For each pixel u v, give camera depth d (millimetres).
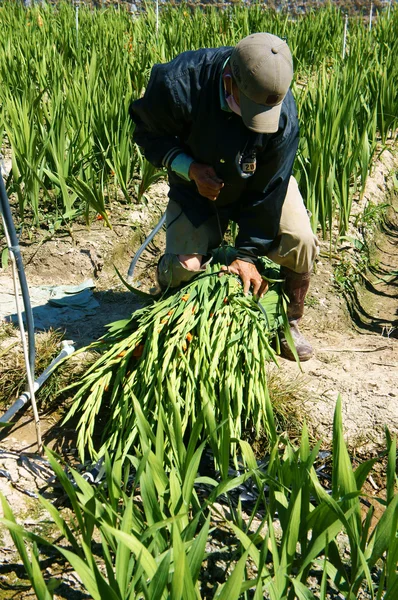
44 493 2842
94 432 3180
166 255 3404
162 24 9156
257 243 3268
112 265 4586
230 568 2533
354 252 4895
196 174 3045
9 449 3070
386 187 6102
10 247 2908
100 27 8531
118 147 4961
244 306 3230
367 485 3023
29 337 3035
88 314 4086
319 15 10555
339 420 2248
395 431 3184
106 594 1923
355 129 5324
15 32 8055
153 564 1928
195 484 2910
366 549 2248
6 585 2453
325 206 4746
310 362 3684
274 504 2350
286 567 2102
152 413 2893
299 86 7441
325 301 4324
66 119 4992
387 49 7645
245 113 2744
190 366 3043
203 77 2879
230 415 2840
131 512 2068
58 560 2553
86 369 3484
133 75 5922
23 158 4516
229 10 10617
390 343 3979
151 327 3188
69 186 4766
